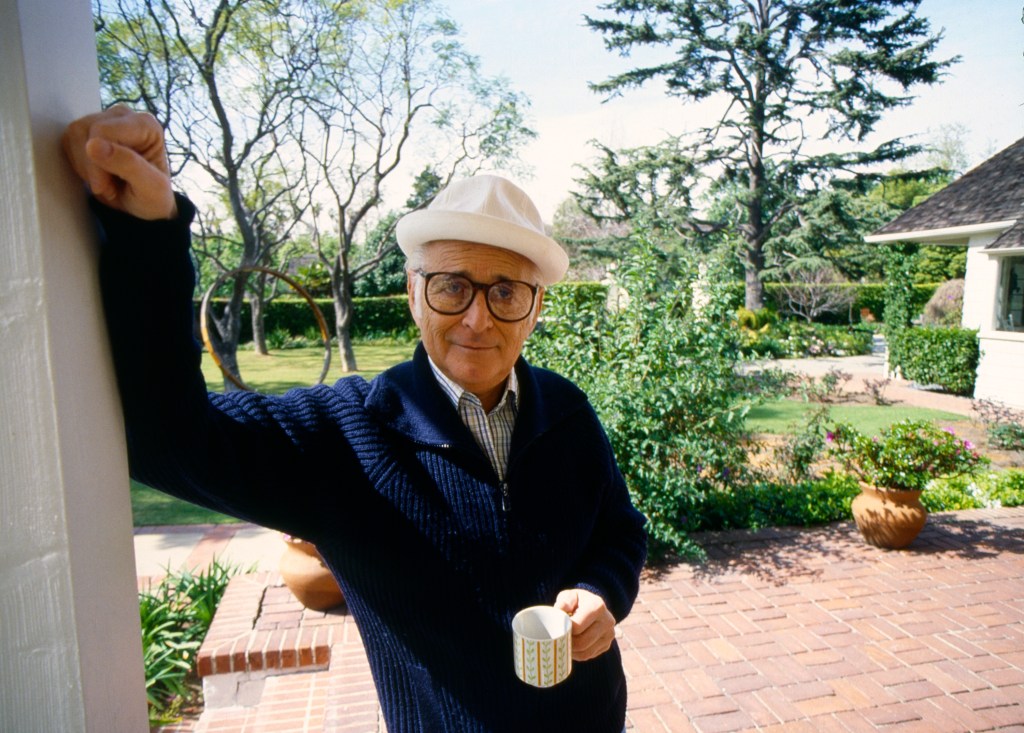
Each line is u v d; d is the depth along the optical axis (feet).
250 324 73.82
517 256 4.15
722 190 76.38
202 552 16.12
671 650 11.28
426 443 4.01
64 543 2.21
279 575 13.24
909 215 44.80
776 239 74.08
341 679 9.74
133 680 2.68
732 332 16.19
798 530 16.84
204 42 39.34
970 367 37.47
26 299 2.10
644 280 16.19
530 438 4.28
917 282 81.97
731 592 13.44
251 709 9.95
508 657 3.97
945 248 84.07
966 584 13.75
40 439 2.16
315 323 77.10
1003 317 36.52
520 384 4.61
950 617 12.37
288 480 3.64
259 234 49.70
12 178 2.06
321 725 9.04
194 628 11.65
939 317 56.34
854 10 69.77
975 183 42.29
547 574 4.16
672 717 9.50
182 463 2.92
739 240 16.92
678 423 15.60
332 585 11.33
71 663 2.26
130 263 2.52
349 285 53.36
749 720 9.44
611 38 76.18
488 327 4.09
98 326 2.49
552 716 4.10
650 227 16.97
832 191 71.15
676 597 13.25
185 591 12.73
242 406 3.66
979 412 28.55
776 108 74.08
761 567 14.62
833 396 37.04
